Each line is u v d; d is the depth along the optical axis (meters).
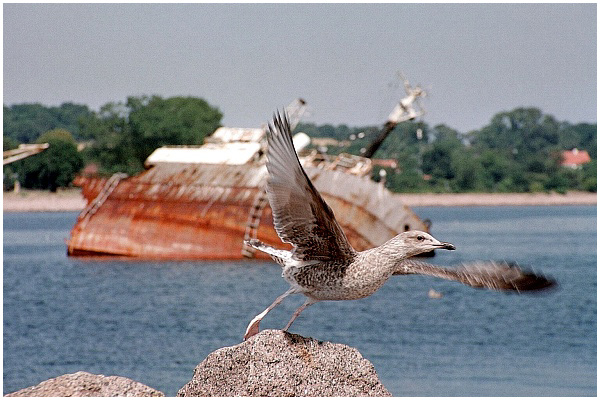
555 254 69.25
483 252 70.31
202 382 10.09
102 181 55.28
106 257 53.69
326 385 9.91
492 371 25.84
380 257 9.37
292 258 9.52
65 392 9.84
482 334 32.75
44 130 137.75
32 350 29.64
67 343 30.77
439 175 158.50
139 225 52.56
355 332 32.94
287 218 9.17
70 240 54.34
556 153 165.38
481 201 154.50
